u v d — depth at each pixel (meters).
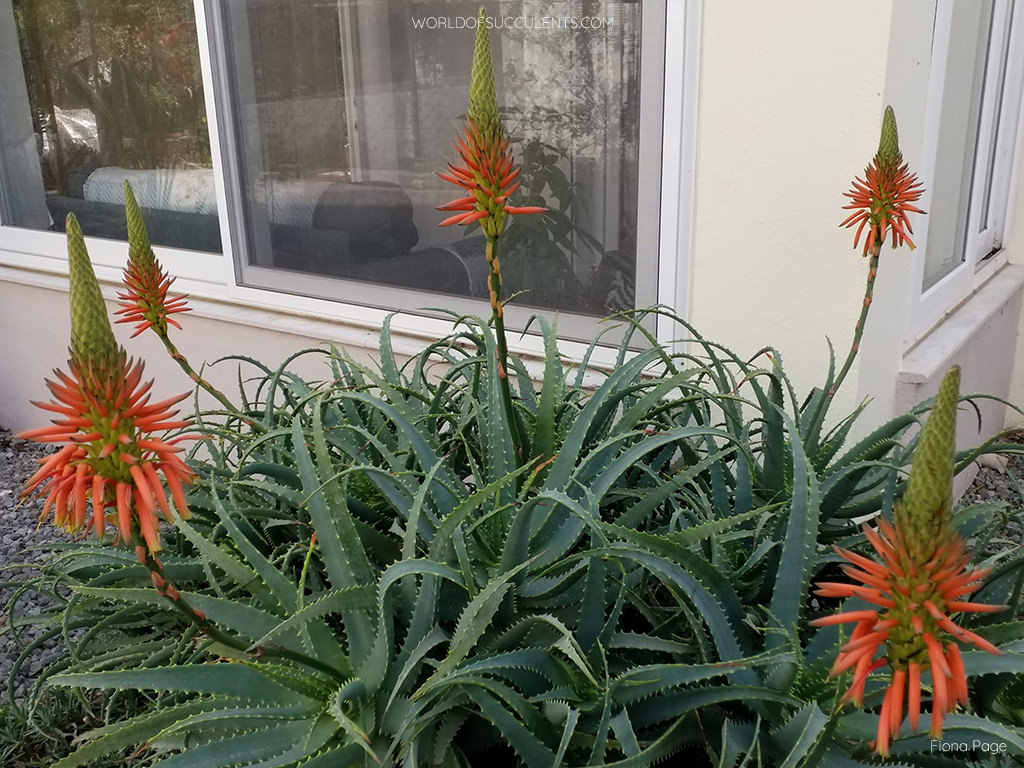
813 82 2.25
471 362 2.10
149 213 3.94
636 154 2.67
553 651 1.52
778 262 2.43
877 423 2.55
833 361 2.08
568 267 2.90
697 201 2.52
